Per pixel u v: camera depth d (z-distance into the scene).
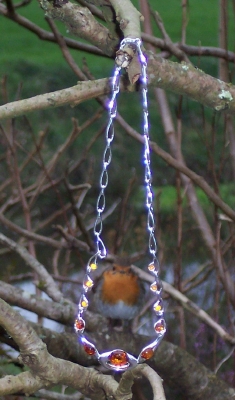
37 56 11.73
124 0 1.98
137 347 3.30
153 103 10.58
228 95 2.41
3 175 8.09
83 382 2.18
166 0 10.62
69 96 2.11
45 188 4.62
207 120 9.50
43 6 2.22
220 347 4.77
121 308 3.83
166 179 9.62
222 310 4.94
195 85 2.37
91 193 9.49
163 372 3.19
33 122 10.10
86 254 6.51
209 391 3.22
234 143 3.66
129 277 3.87
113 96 1.85
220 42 3.89
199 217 3.73
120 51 1.84
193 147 9.29
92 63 11.45
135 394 3.81
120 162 9.92
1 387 2.00
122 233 4.65
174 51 3.74
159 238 4.25
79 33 2.26
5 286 3.35
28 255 3.65
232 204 6.29
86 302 1.89
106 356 1.81
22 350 2.05
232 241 3.83
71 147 9.85
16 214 7.25
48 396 3.10
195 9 10.38
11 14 3.97
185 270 5.83
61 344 3.15
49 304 3.40
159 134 10.31
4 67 11.27
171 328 4.85
